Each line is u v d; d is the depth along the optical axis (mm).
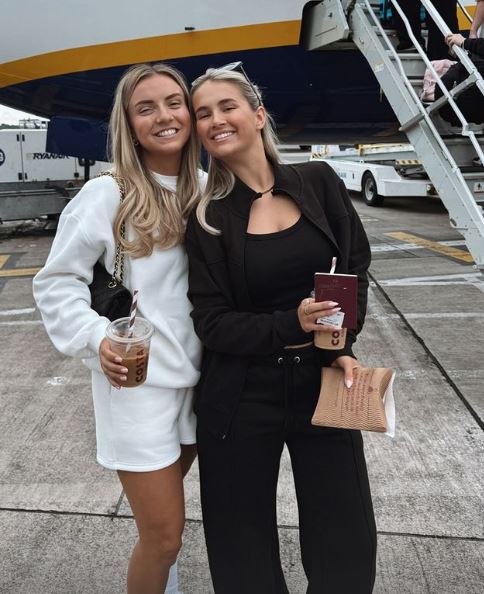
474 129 4762
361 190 13297
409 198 14266
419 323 5043
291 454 1659
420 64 5191
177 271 1638
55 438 3203
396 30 5434
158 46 5750
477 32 4508
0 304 5805
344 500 1593
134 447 1573
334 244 1567
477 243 4152
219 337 1514
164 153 1627
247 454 1584
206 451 1625
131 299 1604
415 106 4609
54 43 5875
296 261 1547
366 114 6559
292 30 5766
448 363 4160
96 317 1560
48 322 1607
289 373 1568
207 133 1577
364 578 1574
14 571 2219
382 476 2812
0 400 3695
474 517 2504
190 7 5660
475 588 2115
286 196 1607
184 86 1647
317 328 1425
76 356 1591
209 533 1648
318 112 6453
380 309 5469
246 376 1572
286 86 6078
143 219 1562
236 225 1550
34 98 6355
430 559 2256
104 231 1564
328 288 1396
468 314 5242
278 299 1575
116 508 2594
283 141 7594
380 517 2510
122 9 5711
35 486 2754
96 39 5789
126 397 1574
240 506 1609
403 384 3840
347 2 5207
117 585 2148
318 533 1613
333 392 1550
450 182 4383
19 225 10648
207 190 1618
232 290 1567
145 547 1651
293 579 2162
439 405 3537
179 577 2205
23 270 7215
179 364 1605
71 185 9664
